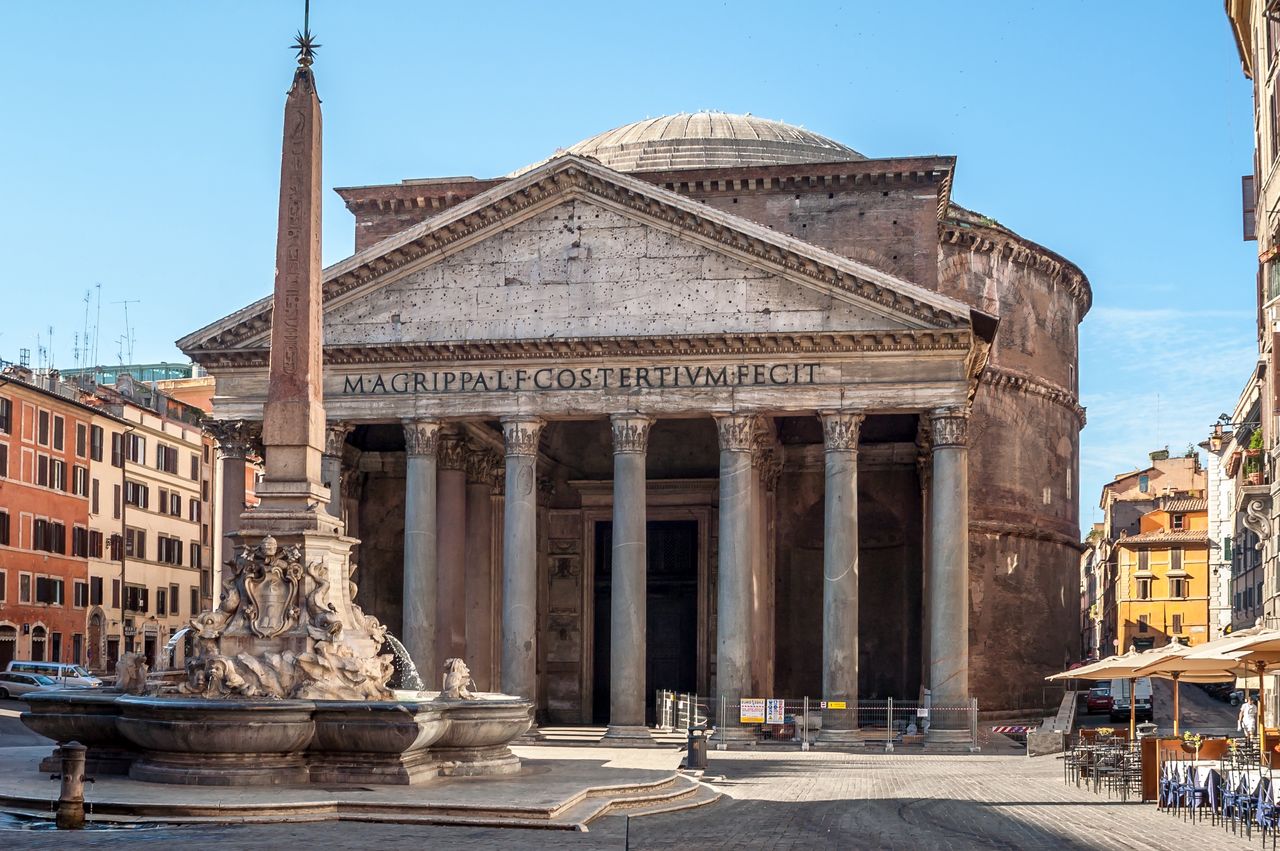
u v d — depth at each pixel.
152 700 24.64
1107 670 35.25
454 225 50.94
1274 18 36.97
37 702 26.19
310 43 27.78
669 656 63.06
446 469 55.44
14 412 77.06
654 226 50.34
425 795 23.77
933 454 48.47
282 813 22.11
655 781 28.58
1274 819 23.36
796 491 61.38
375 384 51.38
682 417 50.47
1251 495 45.75
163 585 94.12
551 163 50.25
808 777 37.75
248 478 95.38
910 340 48.25
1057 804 30.50
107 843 19.11
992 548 68.00
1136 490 148.50
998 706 67.31
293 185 27.06
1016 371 69.88
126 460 89.50
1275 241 41.06
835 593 48.44
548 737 51.19
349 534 62.44
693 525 63.41
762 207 62.44
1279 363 41.06
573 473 64.12
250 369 51.91
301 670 25.53
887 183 61.62
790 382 49.09
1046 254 71.50
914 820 26.86
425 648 50.34
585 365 50.28
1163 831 25.14
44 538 79.56
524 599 49.97
